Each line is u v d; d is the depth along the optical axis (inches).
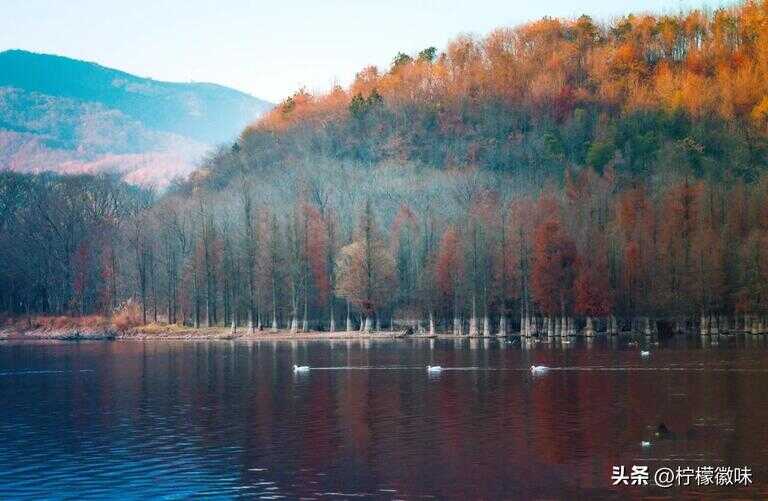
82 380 5300.2
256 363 6048.2
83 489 2785.4
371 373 5319.9
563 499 2623.0
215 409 4131.4
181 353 6973.4
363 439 3408.0
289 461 3085.6
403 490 2726.4
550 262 7726.4
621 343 7150.6
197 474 2933.1
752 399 4079.7
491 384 4726.9
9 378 5462.6
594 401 4116.6
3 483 2864.2
